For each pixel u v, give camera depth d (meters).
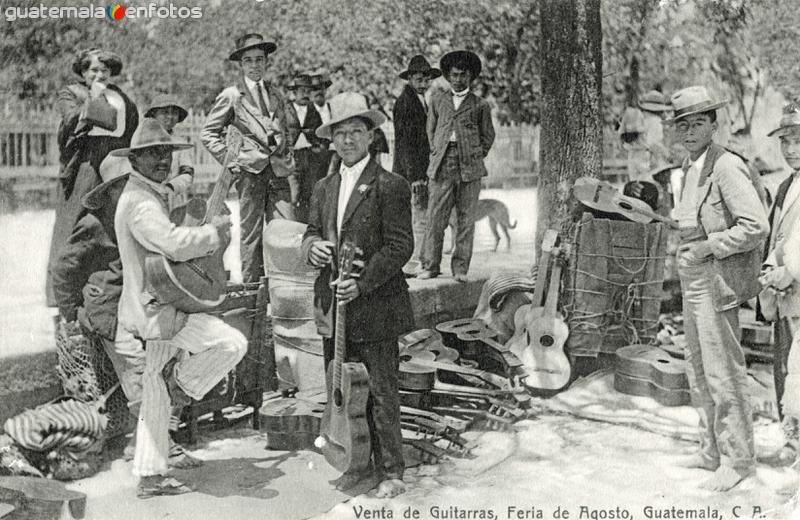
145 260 4.60
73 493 4.45
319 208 4.92
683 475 5.01
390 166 8.60
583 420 5.91
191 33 8.56
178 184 5.57
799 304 5.11
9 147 7.39
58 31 7.78
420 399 5.85
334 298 4.82
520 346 6.50
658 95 7.27
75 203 5.48
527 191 8.73
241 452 5.32
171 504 4.57
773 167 7.35
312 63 8.98
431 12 8.67
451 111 7.12
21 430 4.70
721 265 4.73
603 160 7.59
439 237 7.26
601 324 6.56
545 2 6.95
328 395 4.96
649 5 7.63
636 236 6.54
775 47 7.35
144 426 4.65
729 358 4.82
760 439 5.53
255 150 6.25
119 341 4.96
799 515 4.58
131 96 8.39
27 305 5.86
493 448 5.46
